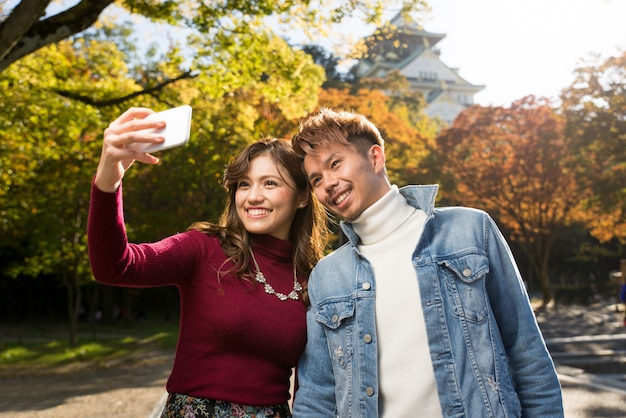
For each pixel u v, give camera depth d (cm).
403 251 209
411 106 4684
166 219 1916
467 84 8244
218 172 1516
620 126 2086
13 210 1652
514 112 3067
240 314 222
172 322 3322
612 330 1795
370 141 213
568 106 2234
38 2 645
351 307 210
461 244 204
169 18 955
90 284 2811
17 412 841
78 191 1584
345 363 209
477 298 198
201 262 229
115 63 1308
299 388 224
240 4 951
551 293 3550
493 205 3195
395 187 217
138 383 1120
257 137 1330
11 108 1133
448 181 3039
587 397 827
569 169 2411
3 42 646
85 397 965
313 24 1018
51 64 1191
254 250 241
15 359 1527
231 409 219
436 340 195
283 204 239
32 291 3834
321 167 211
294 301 234
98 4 757
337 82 4409
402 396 196
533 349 198
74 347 1784
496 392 188
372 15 998
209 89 1058
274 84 1080
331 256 226
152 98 1148
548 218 3183
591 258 4447
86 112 1155
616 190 2183
